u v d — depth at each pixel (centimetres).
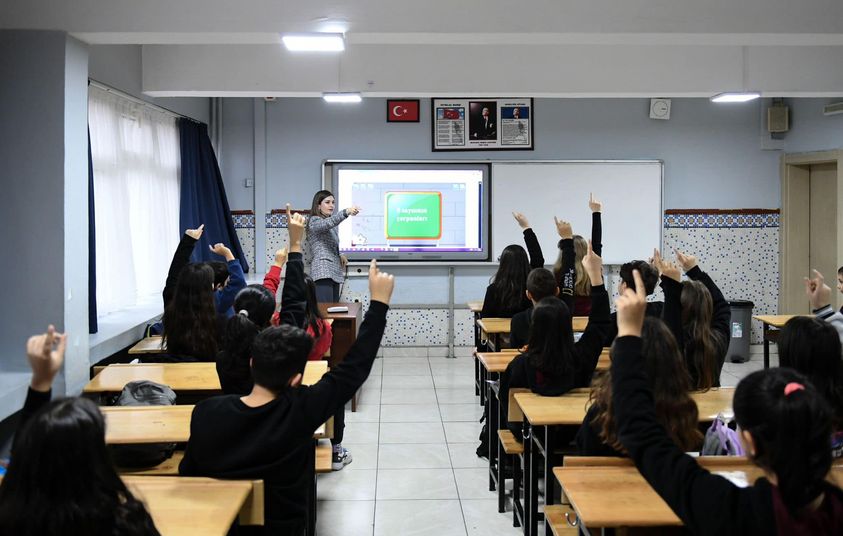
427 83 587
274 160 776
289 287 309
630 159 784
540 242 780
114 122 535
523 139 780
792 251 788
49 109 373
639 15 399
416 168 774
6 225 374
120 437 250
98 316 518
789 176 784
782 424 126
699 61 592
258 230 776
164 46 575
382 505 381
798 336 215
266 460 212
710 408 297
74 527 122
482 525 356
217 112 762
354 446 478
